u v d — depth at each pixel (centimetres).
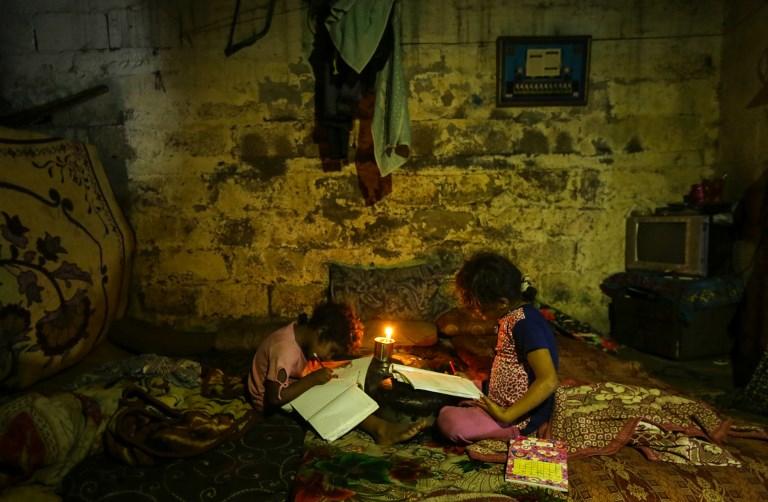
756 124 354
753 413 278
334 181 391
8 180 290
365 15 321
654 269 376
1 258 265
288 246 396
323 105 358
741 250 365
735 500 175
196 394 280
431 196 395
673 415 214
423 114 388
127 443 225
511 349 212
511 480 182
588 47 382
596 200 400
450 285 396
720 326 352
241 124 385
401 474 194
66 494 205
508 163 394
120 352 354
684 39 388
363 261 399
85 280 321
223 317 401
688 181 402
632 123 395
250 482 213
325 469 199
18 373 262
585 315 408
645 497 176
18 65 376
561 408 216
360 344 327
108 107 381
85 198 347
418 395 239
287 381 257
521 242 402
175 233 393
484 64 384
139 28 375
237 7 374
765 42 344
